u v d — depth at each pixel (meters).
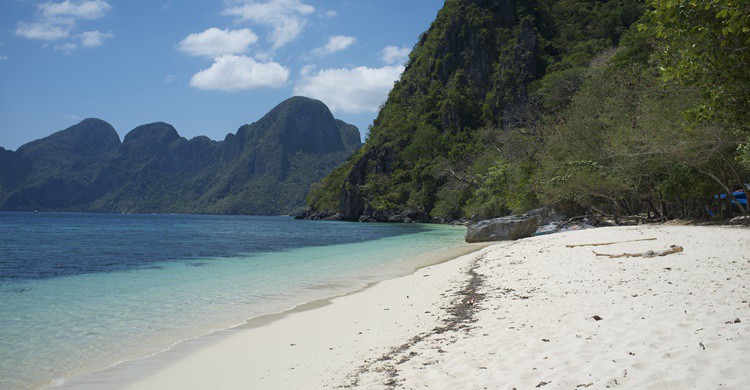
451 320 8.85
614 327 6.57
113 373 6.71
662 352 5.12
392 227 73.75
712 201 32.62
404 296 12.34
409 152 115.12
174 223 105.38
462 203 85.25
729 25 7.98
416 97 136.62
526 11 124.75
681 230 22.42
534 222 32.50
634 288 9.53
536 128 71.75
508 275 13.98
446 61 129.38
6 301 12.41
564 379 4.74
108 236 50.59
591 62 81.00
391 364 6.34
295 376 6.30
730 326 5.79
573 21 123.19
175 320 10.12
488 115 111.81
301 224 98.38
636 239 18.81
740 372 4.23
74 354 7.66
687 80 10.53
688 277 10.18
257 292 13.70
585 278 11.60
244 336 8.72
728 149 25.67
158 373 6.69
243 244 36.97
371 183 117.62
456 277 15.11
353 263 21.52
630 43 61.03
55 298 12.82
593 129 40.88
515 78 110.00
